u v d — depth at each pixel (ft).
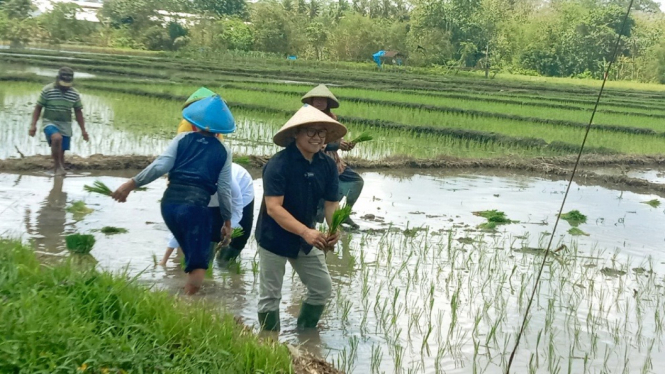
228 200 20.56
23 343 12.34
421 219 34.71
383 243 29.78
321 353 18.43
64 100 37.83
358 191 31.60
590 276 27.04
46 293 14.48
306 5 239.91
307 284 19.54
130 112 64.75
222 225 23.29
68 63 113.50
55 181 37.04
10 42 164.14
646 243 32.86
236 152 47.73
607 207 41.22
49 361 12.19
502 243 31.07
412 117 70.95
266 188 18.34
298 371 15.39
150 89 81.92
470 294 23.79
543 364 18.61
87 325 13.48
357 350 18.81
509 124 71.61
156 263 24.63
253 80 102.68
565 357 19.19
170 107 69.51
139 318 14.49
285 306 21.89
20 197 33.01
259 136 54.44
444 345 19.44
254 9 199.52
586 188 47.39
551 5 228.84
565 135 68.18
